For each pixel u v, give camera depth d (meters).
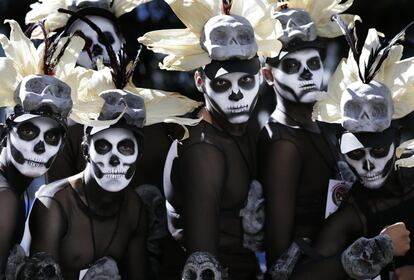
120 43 5.08
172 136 4.78
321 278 4.39
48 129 4.21
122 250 4.46
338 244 4.46
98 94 4.39
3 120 4.93
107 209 4.39
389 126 4.42
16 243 4.25
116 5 5.11
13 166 4.23
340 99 4.52
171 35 4.52
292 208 4.56
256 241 4.56
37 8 5.09
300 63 4.64
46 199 4.31
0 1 6.48
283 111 4.69
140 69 6.31
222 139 4.48
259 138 4.68
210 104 4.48
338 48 6.61
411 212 4.48
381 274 4.51
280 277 4.46
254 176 4.60
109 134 4.31
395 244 4.36
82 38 4.43
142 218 4.53
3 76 4.27
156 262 4.74
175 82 6.45
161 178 4.83
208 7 4.48
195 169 4.39
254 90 4.44
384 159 4.39
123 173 4.32
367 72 4.43
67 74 4.38
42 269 4.16
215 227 4.36
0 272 4.14
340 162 4.70
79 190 4.37
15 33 4.32
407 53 6.27
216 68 4.40
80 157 4.73
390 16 6.52
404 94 4.50
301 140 4.62
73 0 5.05
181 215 4.53
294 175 4.58
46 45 4.31
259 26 4.54
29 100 4.17
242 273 4.56
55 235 4.27
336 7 4.84
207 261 4.27
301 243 4.46
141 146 4.38
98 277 4.34
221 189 4.42
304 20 4.66
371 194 4.49
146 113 4.45
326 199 4.63
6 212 4.16
